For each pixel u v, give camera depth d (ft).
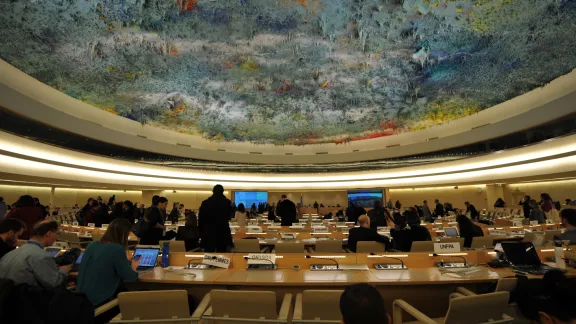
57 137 46.57
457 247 16.65
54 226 12.59
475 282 13.28
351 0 42.39
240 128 75.82
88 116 53.88
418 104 63.72
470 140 57.52
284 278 13.75
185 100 62.49
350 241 22.48
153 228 23.25
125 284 15.43
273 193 96.17
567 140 43.14
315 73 58.85
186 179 80.43
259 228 33.37
